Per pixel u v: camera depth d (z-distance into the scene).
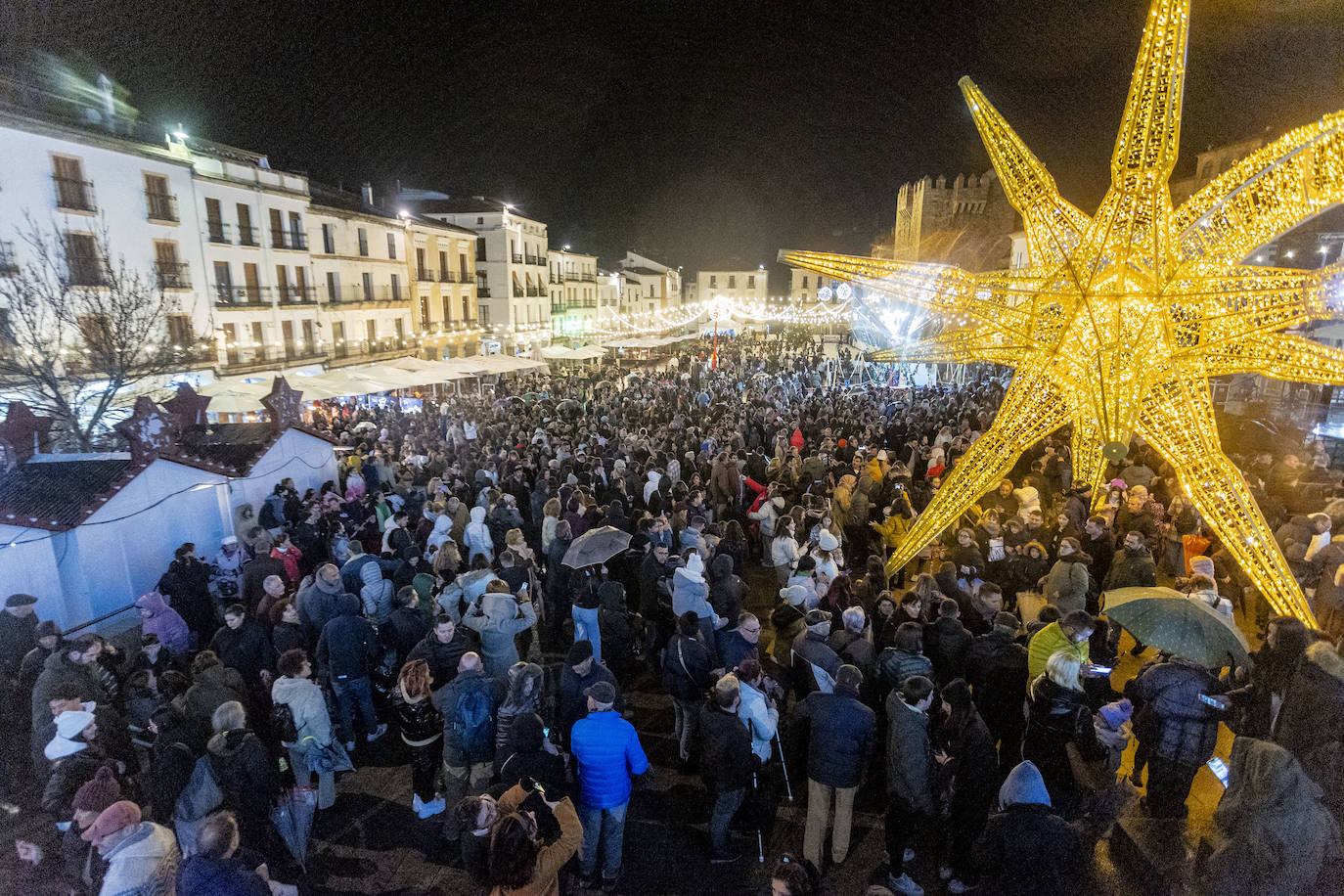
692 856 5.22
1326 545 7.32
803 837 5.39
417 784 5.48
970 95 7.51
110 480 8.86
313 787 5.81
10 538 7.96
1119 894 3.87
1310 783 3.56
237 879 3.44
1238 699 5.28
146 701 5.38
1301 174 5.97
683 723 6.41
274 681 5.46
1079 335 6.91
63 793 4.74
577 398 24.84
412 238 37.03
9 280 15.45
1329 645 4.54
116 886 3.40
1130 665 7.61
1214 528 7.13
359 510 10.99
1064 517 8.88
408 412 23.83
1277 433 13.84
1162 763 4.54
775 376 33.06
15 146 18.16
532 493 12.05
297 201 28.81
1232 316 6.48
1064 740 4.55
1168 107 5.97
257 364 25.95
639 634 7.97
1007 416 7.96
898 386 26.56
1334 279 6.14
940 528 8.22
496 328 43.66
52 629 5.84
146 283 21.36
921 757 4.46
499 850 3.49
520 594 6.96
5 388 12.84
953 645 5.55
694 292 89.12
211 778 4.36
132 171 21.42
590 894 4.85
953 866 4.69
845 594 6.46
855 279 7.83
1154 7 5.90
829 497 10.90
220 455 11.27
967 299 7.67
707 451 13.36
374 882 4.95
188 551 7.60
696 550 7.87
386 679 6.71
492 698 5.13
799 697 5.73
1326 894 3.43
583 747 4.61
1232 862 3.59
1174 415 7.15
